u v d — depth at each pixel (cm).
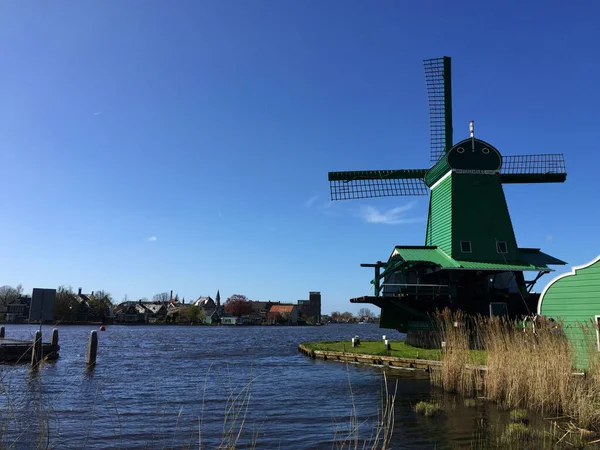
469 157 3048
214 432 1257
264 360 3300
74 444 1123
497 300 2905
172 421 1388
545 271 2844
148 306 15162
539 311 1841
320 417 1420
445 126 3381
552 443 1057
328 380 2188
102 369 2648
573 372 1391
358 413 1459
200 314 14538
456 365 1717
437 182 3247
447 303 2888
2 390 849
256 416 1446
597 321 1664
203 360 3306
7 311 10756
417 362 2412
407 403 1571
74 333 7262
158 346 4788
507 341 1577
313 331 10850
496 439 1107
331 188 3422
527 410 1376
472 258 2878
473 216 2958
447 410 1427
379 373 2364
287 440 1171
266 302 19050
